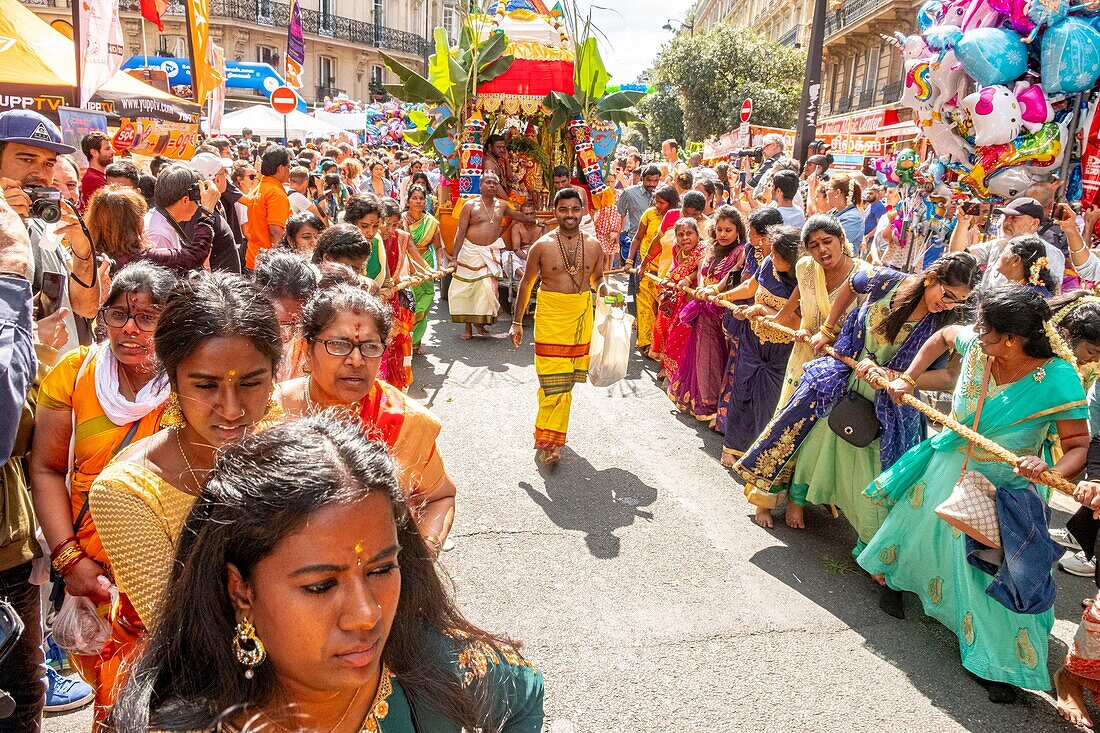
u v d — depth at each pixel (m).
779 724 3.02
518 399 6.86
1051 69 6.07
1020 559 3.08
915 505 3.57
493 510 4.76
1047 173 6.46
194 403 1.81
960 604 3.31
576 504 4.88
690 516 4.77
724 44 31.00
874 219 10.26
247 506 1.07
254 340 1.84
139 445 1.85
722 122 30.67
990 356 3.18
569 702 3.10
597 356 5.66
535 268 5.39
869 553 3.76
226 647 1.13
